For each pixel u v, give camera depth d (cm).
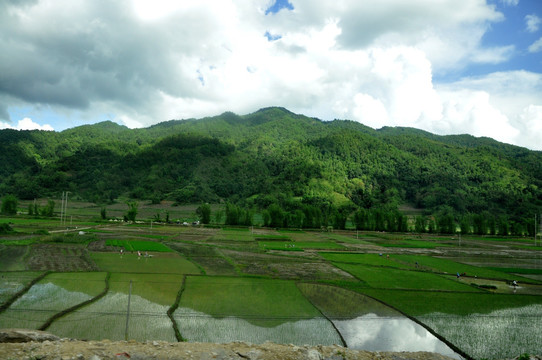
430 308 3622
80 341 1841
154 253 6150
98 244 6862
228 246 7594
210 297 3641
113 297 3450
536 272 5950
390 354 1895
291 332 2841
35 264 4709
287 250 7462
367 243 9606
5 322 2653
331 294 4025
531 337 2903
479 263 6819
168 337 2586
